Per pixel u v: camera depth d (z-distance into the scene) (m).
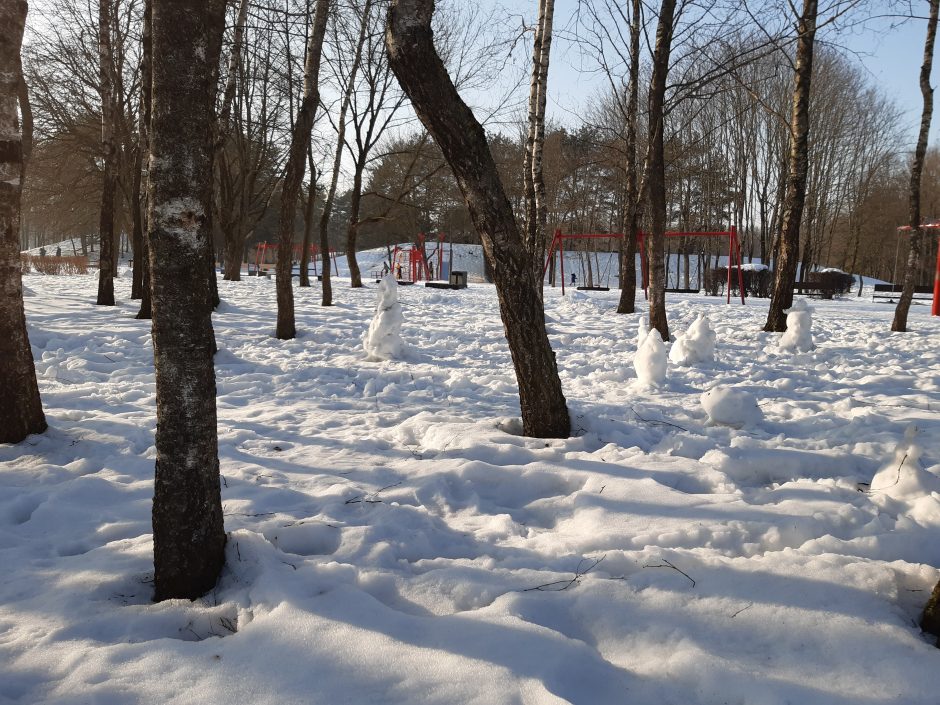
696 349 11.14
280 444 6.15
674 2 13.27
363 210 49.09
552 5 13.34
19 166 5.55
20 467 5.26
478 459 5.59
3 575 3.55
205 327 3.37
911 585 3.21
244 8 13.72
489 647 2.69
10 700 2.50
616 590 3.18
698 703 2.46
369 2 20.66
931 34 14.10
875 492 4.66
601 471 5.07
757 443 5.91
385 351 11.19
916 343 13.29
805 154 14.55
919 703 2.38
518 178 37.72
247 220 32.97
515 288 5.73
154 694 2.50
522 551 3.86
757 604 3.00
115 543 3.95
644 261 24.58
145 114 10.52
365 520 4.30
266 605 3.11
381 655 2.66
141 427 6.52
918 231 15.35
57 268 36.28
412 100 5.05
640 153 27.72
